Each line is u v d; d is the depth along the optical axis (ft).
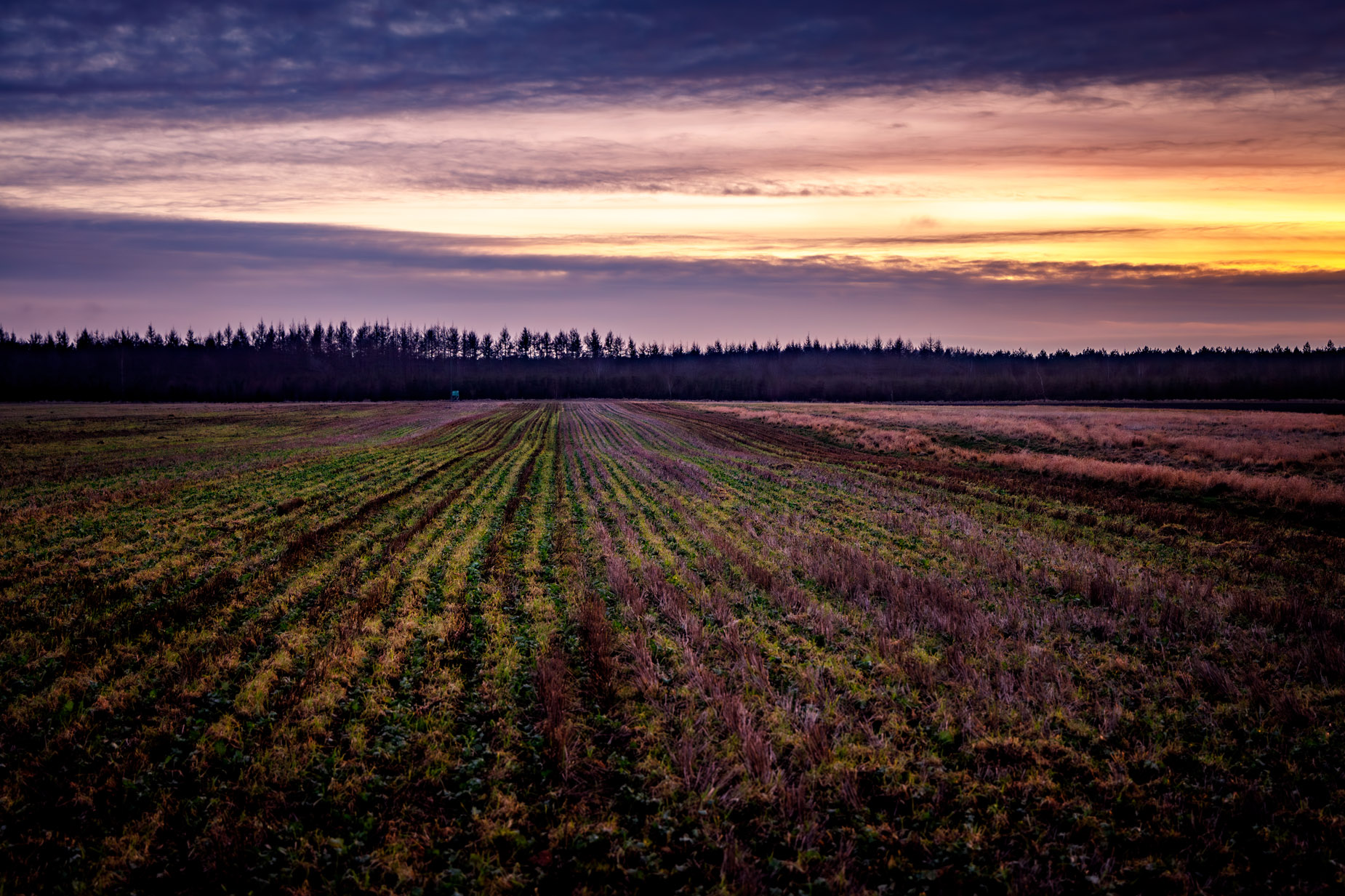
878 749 23.61
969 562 48.65
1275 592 42.60
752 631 34.53
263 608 38.19
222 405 344.69
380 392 518.78
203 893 17.69
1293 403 313.94
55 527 59.36
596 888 17.90
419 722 25.34
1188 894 17.71
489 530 60.23
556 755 23.06
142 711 26.21
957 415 219.61
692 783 21.91
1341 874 18.38
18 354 522.88
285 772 22.15
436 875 18.15
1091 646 32.89
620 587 40.86
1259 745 24.53
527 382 616.39
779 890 17.60
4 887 17.54
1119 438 127.85
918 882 18.11
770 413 244.83
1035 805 21.11
